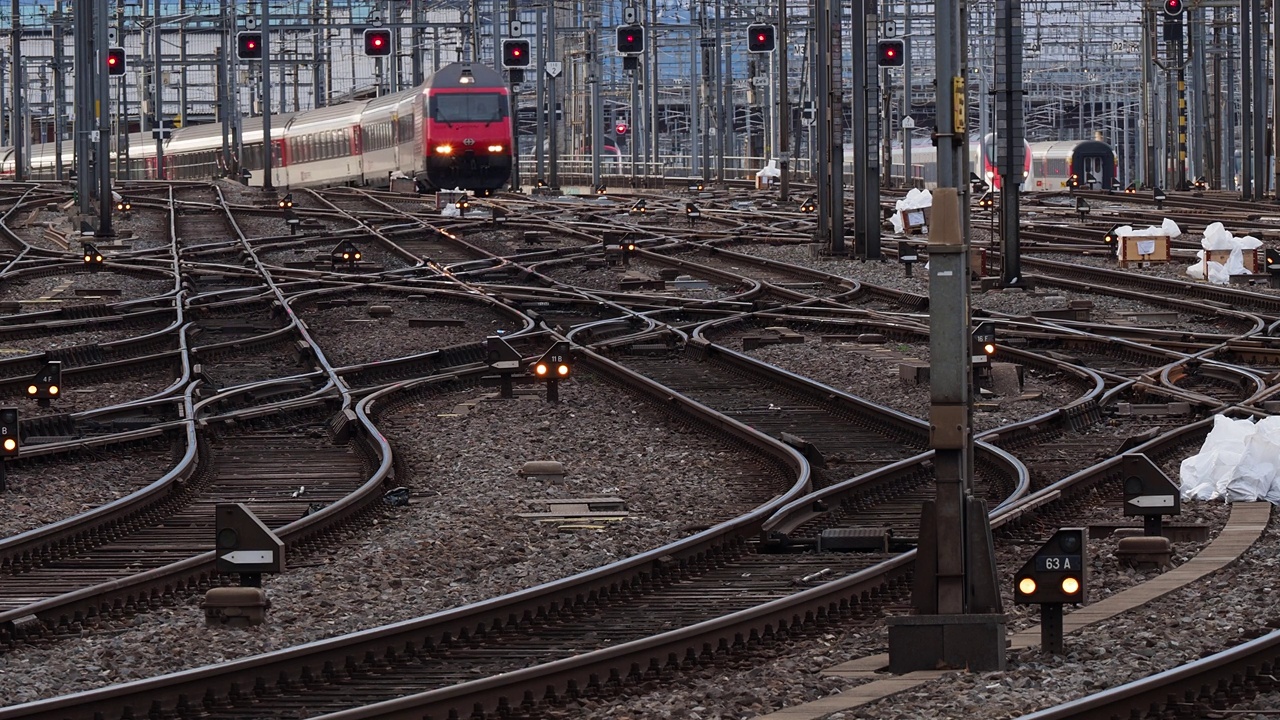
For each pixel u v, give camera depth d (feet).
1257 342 181.98
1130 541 93.66
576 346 182.60
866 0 289.12
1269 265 244.42
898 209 342.03
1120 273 253.65
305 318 224.53
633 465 129.70
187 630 83.25
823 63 301.02
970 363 78.69
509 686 70.08
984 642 73.46
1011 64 238.68
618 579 90.33
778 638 81.20
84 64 361.30
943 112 77.66
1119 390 155.22
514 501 116.16
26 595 91.97
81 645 81.41
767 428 144.15
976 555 75.41
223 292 243.60
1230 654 69.36
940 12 77.82
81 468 129.70
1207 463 112.16
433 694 67.97
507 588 92.07
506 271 275.39
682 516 111.75
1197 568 91.76
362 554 100.42
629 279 257.55
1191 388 162.81
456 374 170.40
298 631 83.30
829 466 127.34
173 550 102.47
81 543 103.65
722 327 209.97
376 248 325.62
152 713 69.36
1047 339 192.24
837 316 219.00
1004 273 242.37
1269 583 87.56
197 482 123.13
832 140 293.84
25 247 321.73
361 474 126.52
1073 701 65.46
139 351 195.93
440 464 131.23
